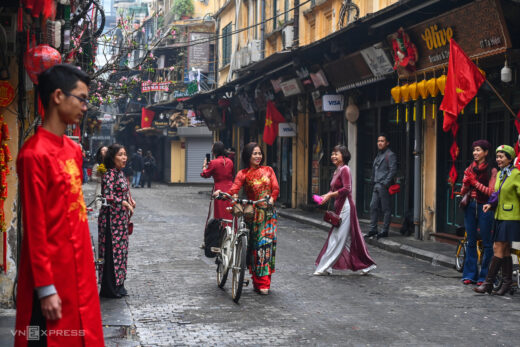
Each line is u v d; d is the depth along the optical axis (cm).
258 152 747
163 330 577
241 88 2356
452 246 1108
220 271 775
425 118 1198
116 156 711
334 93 1653
